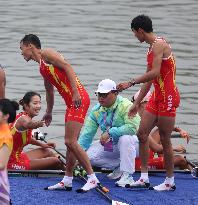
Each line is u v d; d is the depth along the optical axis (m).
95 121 34.28
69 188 31.64
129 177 32.84
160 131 31.67
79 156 31.02
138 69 64.69
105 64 66.38
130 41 77.44
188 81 60.84
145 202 30.50
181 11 98.69
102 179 34.09
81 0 107.44
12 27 84.19
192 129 48.66
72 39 78.19
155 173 35.12
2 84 34.44
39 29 83.56
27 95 33.75
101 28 85.00
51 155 35.75
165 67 30.88
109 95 32.94
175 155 36.00
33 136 37.28
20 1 105.69
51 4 103.38
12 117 26.28
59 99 53.78
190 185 33.31
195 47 75.06
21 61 67.19
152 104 31.39
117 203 29.80
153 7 101.50
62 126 47.75
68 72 30.52
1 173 25.84
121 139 32.84
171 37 80.12
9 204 26.36
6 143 25.80
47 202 30.22
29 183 32.69
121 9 99.44
